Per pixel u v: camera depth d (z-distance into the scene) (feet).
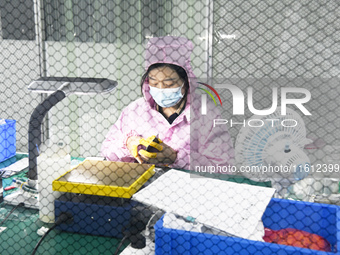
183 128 7.16
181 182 4.45
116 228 3.90
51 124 4.70
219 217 3.68
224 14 7.86
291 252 3.01
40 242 3.76
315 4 8.43
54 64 8.41
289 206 3.86
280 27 8.32
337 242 3.19
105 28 8.82
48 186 4.17
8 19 7.89
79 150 8.32
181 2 7.95
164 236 3.23
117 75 8.87
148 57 6.93
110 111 8.83
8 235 3.97
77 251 3.67
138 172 4.50
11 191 4.82
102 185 4.03
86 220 3.97
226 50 7.93
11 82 8.04
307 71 8.36
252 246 3.08
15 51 8.04
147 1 8.59
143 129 7.36
